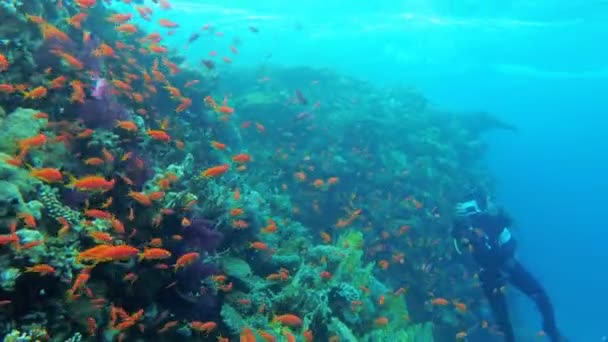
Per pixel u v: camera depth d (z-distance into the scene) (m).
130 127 1.07
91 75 1.15
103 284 0.79
